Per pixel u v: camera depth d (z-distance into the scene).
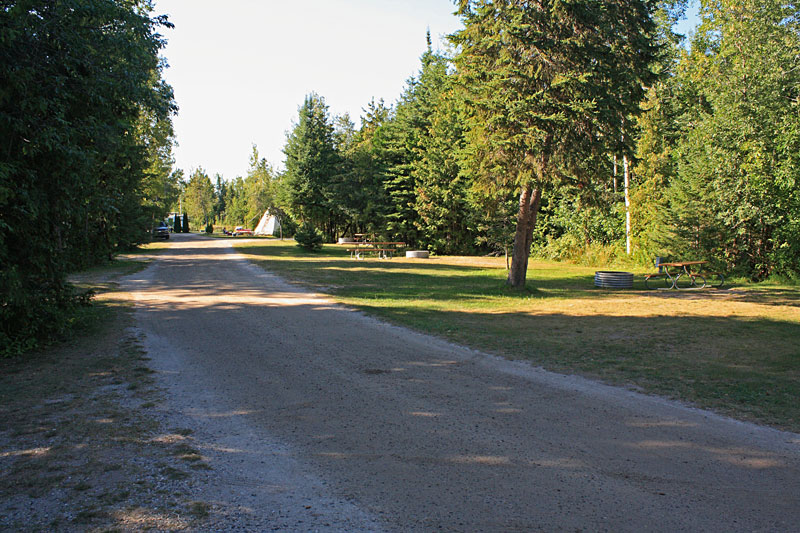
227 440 4.55
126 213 28.56
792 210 20.80
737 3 22.98
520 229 16.91
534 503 3.43
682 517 3.25
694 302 14.41
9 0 6.69
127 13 8.47
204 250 36.78
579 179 15.90
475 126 15.73
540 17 14.15
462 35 15.45
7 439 4.49
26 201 7.24
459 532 3.07
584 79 13.80
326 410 5.33
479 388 6.09
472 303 13.77
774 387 6.10
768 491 3.60
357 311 11.77
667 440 4.53
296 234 36.88
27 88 6.91
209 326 9.88
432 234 40.47
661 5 27.72
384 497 3.53
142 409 5.33
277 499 3.50
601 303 14.10
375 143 53.91
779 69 21.14
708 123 22.83
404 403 5.55
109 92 8.16
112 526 3.12
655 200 27.39
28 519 3.19
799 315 11.93
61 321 8.49
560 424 4.92
